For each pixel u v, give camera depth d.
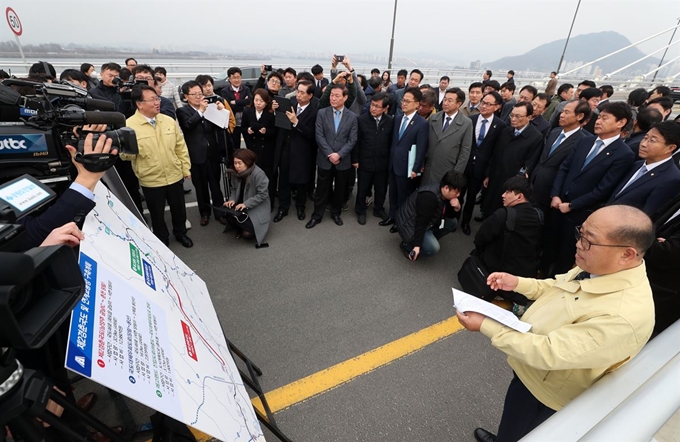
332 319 2.78
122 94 3.98
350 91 5.00
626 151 2.79
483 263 2.90
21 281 0.57
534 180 3.58
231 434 1.00
